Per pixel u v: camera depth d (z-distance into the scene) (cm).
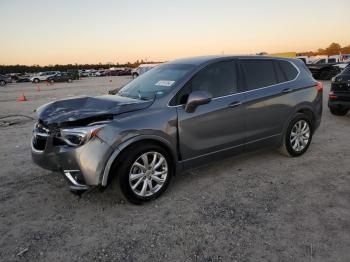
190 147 389
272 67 481
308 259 259
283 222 317
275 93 466
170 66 448
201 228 311
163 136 362
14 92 2528
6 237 304
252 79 452
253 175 441
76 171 330
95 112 334
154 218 333
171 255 271
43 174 466
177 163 385
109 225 322
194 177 439
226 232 302
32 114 1139
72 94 2080
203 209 349
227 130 420
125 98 402
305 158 507
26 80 5091
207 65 415
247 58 458
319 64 2309
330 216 325
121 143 332
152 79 438
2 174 471
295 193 381
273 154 530
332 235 291
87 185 333
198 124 389
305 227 306
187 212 343
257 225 313
